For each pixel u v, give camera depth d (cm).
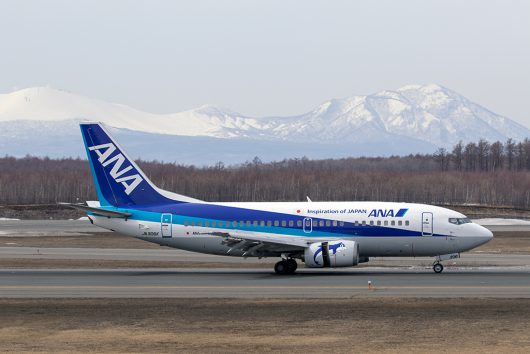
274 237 12056
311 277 11288
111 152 12531
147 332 7356
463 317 7888
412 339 6962
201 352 6569
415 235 11894
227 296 9319
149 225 12394
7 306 8719
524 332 7206
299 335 7156
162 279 11125
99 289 10019
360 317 7938
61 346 6844
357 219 11994
